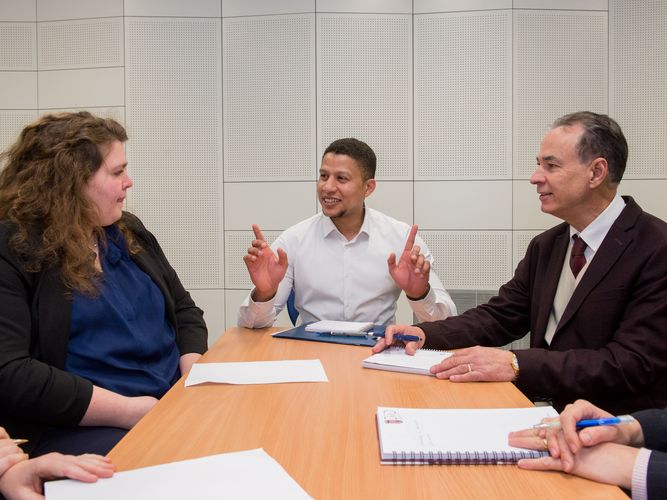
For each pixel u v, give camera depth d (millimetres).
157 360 1614
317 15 3574
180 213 3707
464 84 3547
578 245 1731
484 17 3510
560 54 3504
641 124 3512
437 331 1752
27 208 1437
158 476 831
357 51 3586
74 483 812
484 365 1370
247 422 1062
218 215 3699
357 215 2355
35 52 3736
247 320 1983
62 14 3701
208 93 3658
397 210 3631
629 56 3490
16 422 1306
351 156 2258
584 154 1653
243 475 831
